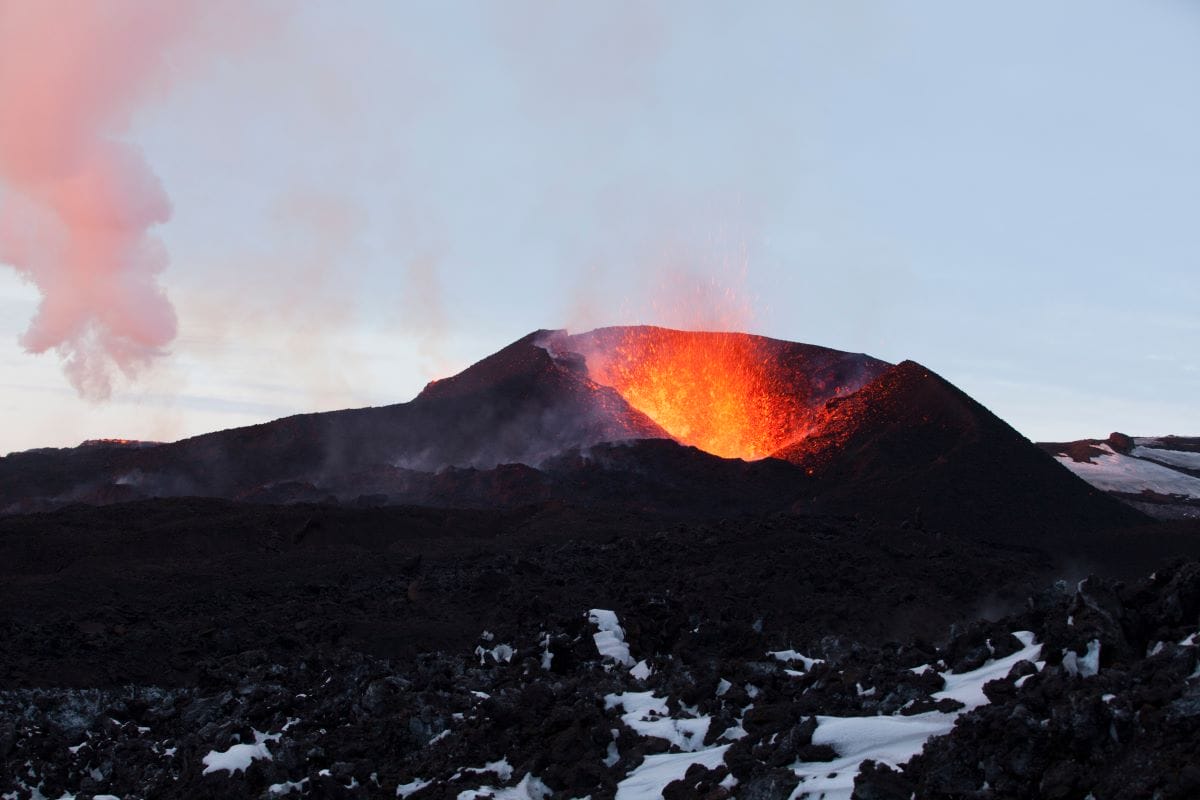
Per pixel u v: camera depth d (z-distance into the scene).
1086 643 22.31
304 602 56.66
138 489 120.19
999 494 102.69
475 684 36.31
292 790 28.66
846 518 82.62
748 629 40.09
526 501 107.00
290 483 114.25
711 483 110.94
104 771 33.16
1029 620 26.23
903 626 56.41
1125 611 22.89
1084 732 19.30
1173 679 19.84
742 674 30.12
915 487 102.81
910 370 124.12
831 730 23.11
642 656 40.09
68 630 47.66
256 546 75.19
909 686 24.45
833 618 55.75
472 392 135.62
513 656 39.00
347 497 113.38
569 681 33.78
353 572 65.75
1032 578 66.12
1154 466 148.38
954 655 26.06
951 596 61.69
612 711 29.69
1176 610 22.62
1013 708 20.27
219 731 32.94
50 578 61.22
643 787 24.84
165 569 65.38
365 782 29.20
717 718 27.14
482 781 27.09
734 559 66.00
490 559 69.12
